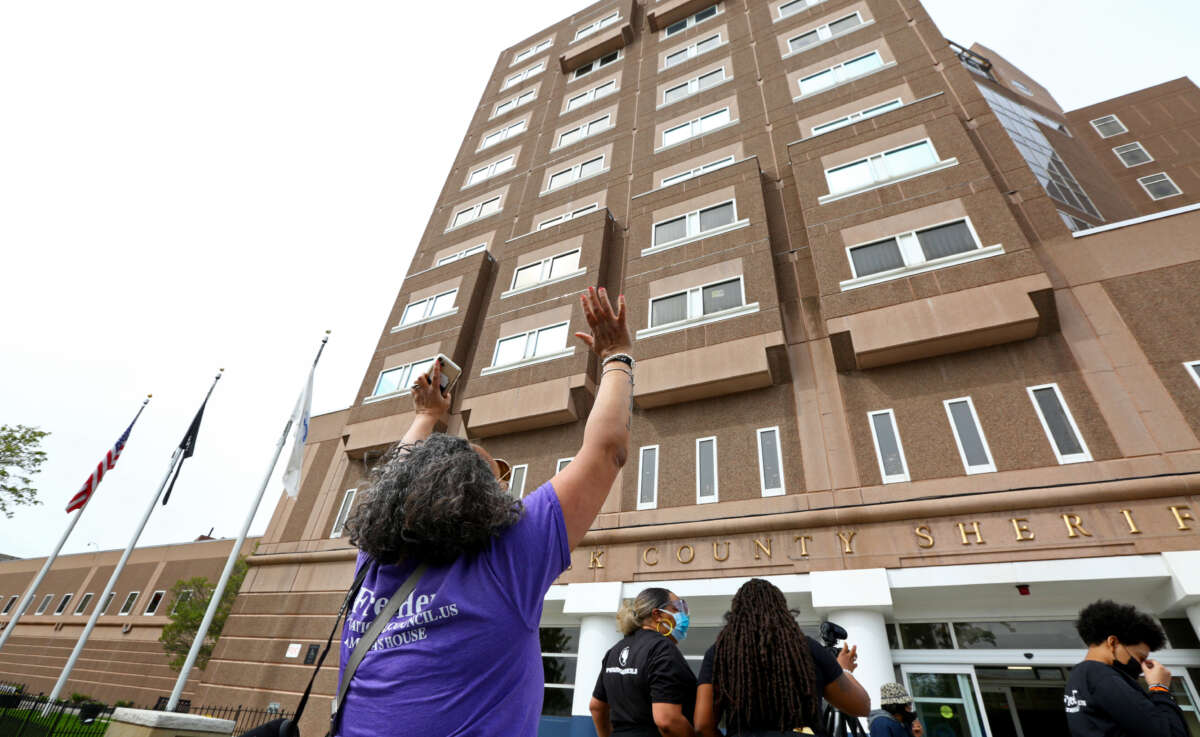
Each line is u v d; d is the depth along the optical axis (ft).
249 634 49.01
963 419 32.91
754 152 55.47
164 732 19.89
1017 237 35.29
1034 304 33.24
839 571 30.76
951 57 50.96
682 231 51.21
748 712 7.82
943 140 42.60
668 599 12.86
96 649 102.99
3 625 126.31
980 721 27.89
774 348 39.70
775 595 8.95
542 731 32.65
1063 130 75.82
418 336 60.70
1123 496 27.14
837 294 39.19
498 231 68.95
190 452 59.06
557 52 92.38
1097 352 31.76
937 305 35.40
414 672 3.64
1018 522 28.66
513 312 55.93
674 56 74.02
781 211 49.37
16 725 33.60
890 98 51.21
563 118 78.02
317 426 63.05
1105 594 27.55
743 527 34.60
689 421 41.19
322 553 50.29
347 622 4.41
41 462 75.05
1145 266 33.40
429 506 3.99
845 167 45.98
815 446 36.11
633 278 50.01
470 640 3.72
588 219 58.59
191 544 109.81
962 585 28.30
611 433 4.94
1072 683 10.71
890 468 33.30
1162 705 9.53
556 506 4.39
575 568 37.83
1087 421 30.07
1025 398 31.94
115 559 118.73
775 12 68.74
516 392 49.16
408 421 53.52
